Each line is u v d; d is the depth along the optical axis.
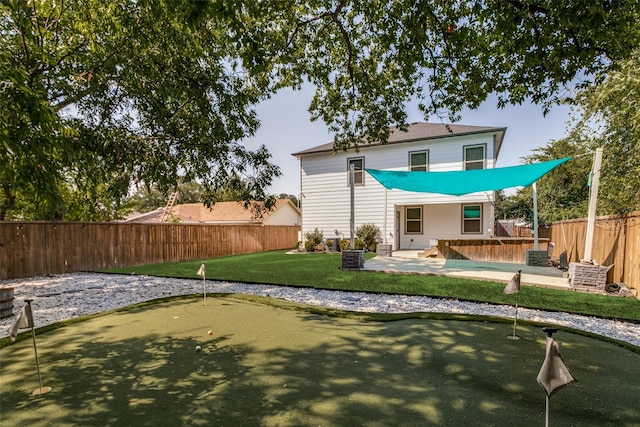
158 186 7.99
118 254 13.13
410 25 5.16
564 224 12.88
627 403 2.59
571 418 2.36
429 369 3.23
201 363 3.41
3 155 2.62
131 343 4.06
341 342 4.05
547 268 10.68
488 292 7.29
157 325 4.83
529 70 5.39
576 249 11.14
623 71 6.76
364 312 5.59
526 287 7.87
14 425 2.29
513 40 4.88
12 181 2.82
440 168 16.53
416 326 4.74
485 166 15.61
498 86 6.13
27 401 2.64
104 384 2.94
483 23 5.44
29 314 2.84
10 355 3.68
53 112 2.99
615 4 3.63
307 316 5.32
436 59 6.58
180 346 3.94
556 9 3.79
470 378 3.02
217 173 8.76
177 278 9.81
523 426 2.25
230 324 4.87
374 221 18.08
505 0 4.25
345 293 7.38
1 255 9.98
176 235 15.59
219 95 7.98
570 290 7.54
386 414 2.40
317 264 12.48
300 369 3.24
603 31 3.90
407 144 17.20
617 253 7.76
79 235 11.94
